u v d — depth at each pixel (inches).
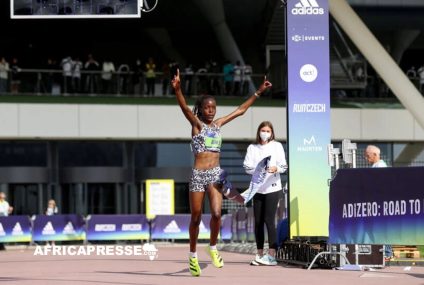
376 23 2378.2
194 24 2432.3
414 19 2343.8
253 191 671.1
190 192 580.4
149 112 1907.0
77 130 1879.9
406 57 2672.2
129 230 1657.2
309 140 792.3
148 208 1688.0
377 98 2062.0
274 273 649.6
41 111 1867.6
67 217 1636.3
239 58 2301.9
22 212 1856.5
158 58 2598.4
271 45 2114.9
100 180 1886.1
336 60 1999.3
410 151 2007.9
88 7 925.8
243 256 1036.5
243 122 1934.1
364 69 2000.5
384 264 729.0
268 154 762.8
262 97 2047.2
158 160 1929.1
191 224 587.8
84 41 2556.6
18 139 1872.5
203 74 2006.6
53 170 1886.1
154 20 2370.8
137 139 1909.4
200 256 987.9
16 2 918.4
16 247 1616.6
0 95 1895.9
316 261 713.6
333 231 682.2
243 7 2231.8
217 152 580.1
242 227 1504.7
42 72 1940.2
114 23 2384.4
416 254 900.6
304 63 796.6
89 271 684.7
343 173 677.3
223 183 580.1
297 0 797.9
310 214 787.4
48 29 2449.6
